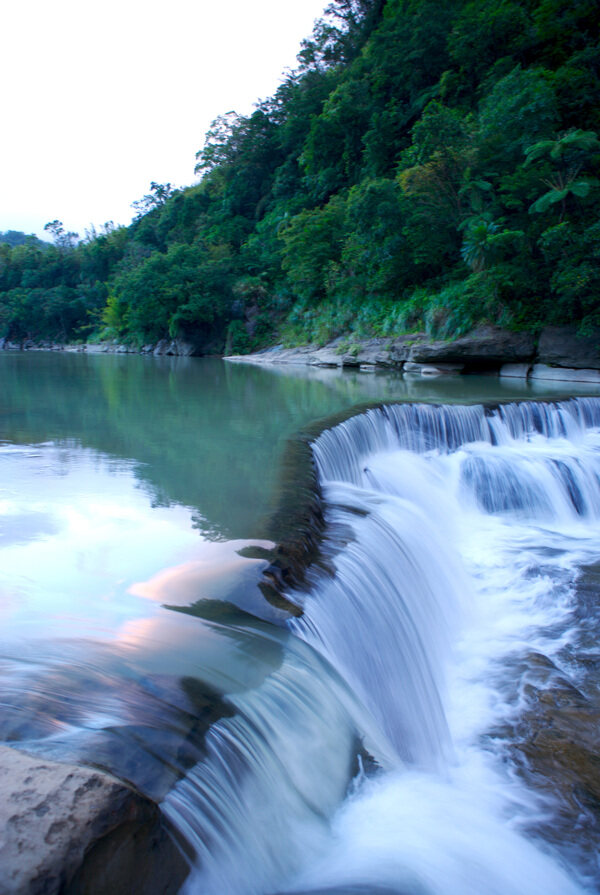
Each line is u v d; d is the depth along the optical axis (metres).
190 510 6.25
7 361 31.20
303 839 3.02
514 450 12.65
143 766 2.42
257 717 3.15
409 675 5.18
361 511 7.38
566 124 28.64
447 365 25.06
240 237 60.56
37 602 3.99
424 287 30.81
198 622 3.84
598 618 6.93
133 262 74.00
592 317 21.66
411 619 5.79
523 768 4.49
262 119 65.12
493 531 9.80
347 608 4.95
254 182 67.25
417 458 11.66
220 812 2.56
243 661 3.51
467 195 28.50
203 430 10.82
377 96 44.72
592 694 5.47
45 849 1.76
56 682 2.88
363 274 35.38
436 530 8.44
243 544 5.23
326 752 3.49
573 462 11.58
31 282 95.69
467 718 5.12
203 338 47.72
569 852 3.71
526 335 23.44
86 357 38.94
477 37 34.56
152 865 2.10
